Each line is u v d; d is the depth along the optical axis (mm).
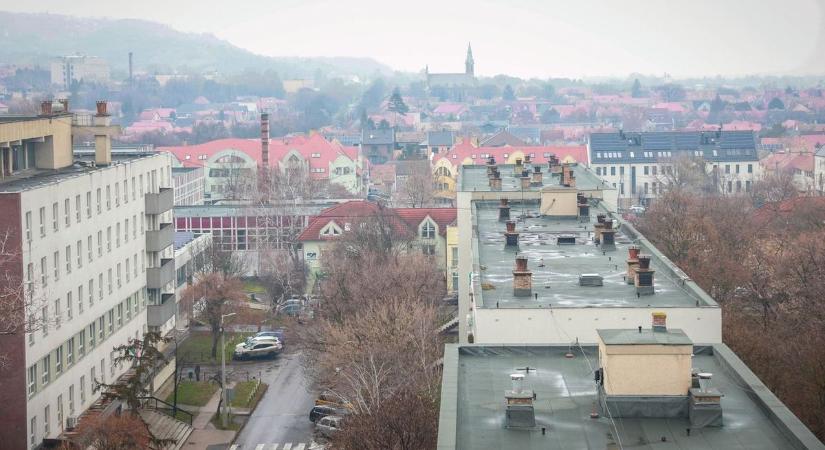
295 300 191500
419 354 114250
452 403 59594
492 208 140000
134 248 142500
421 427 89438
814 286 134000
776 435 56969
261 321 178250
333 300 145375
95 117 137125
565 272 98625
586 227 123750
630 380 60125
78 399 119250
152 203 148500
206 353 163875
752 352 103250
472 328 92125
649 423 59062
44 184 111812
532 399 59719
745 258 158875
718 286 143375
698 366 67688
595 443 56656
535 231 121375
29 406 104250
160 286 148250
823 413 93250
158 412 128250
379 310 126000
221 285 163250
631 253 94438
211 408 136250
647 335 61875
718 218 189250
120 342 134750
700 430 57875
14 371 102562
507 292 90562
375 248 178000
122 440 104812
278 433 126688
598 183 156000
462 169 174625
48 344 110125
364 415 92500
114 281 133375
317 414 129125
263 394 143250
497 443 56906
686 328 82250
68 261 117375
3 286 102875
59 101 146375
